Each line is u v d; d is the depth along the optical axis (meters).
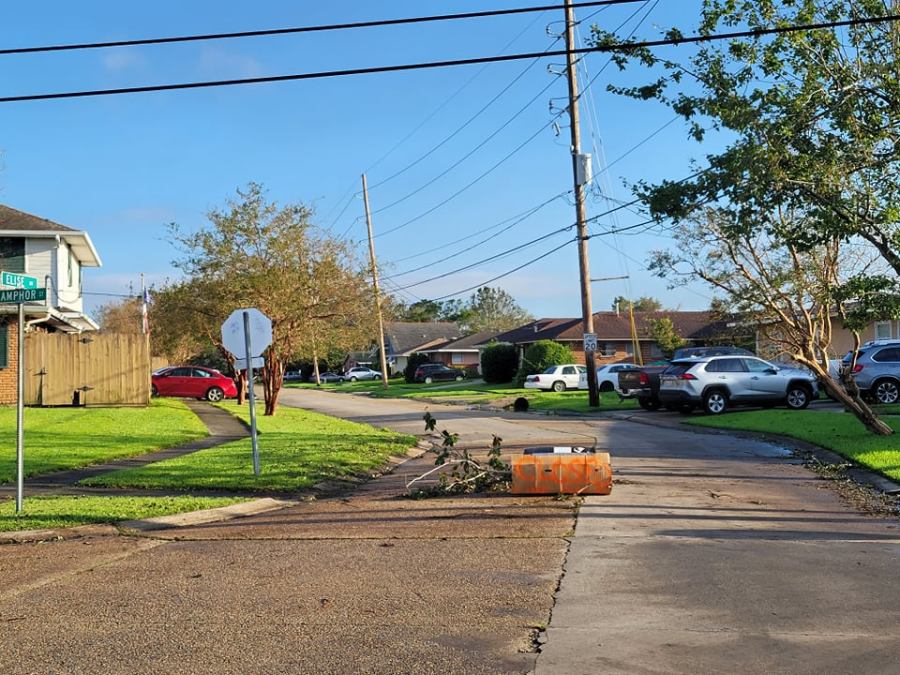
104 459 16.30
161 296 32.44
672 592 6.83
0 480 13.59
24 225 32.78
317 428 23.69
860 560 7.86
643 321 59.78
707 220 19.14
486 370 58.22
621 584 7.10
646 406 29.81
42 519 10.26
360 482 14.32
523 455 12.20
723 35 12.97
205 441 20.02
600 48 13.55
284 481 13.20
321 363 97.38
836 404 27.97
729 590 6.86
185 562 8.28
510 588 7.04
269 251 29.38
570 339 58.62
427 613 6.38
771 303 18.39
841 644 5.52
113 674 5.24
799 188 13.48
